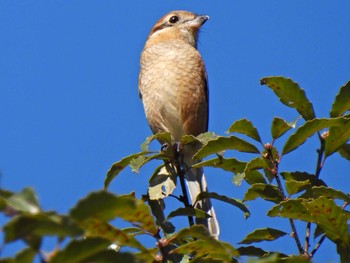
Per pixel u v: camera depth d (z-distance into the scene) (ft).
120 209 17.17
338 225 24.82
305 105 28.55
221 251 22.34
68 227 16.17
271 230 27.07
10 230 15.94
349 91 27.99
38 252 16.16
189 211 28.14
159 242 22.41
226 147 28.17
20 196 16.34
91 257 16.76
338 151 29.48
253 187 27.45
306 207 24.80
